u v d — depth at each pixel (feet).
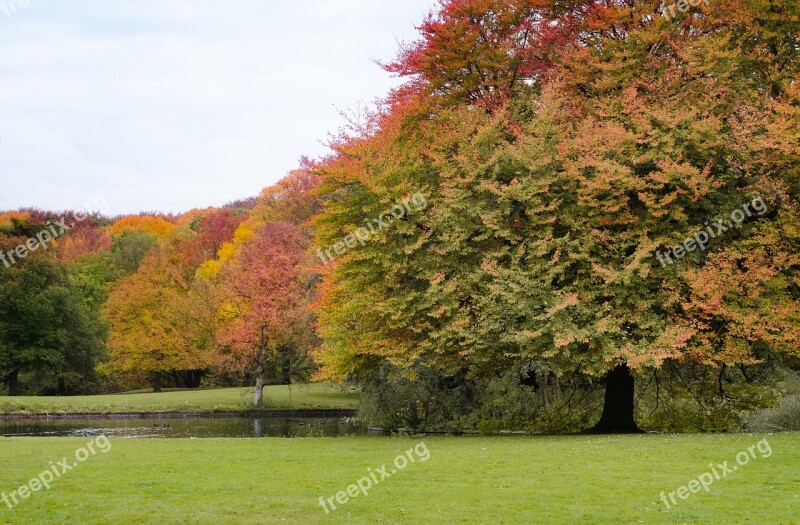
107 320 215.51
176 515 35.17
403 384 113.60
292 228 178.70
